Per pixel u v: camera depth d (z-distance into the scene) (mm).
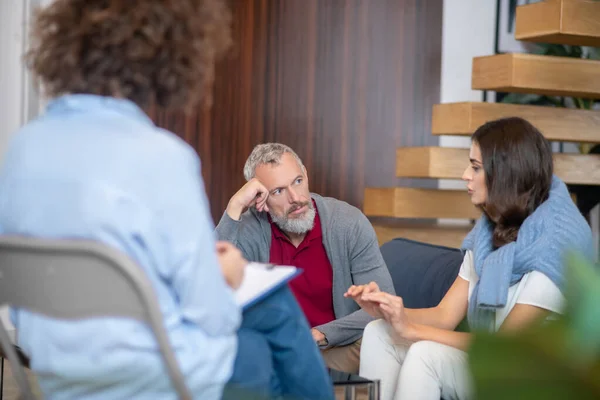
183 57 1131
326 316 2521
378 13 4895
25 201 1049
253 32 4688
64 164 1030
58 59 1104
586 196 4723
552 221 1948
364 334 2082
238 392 1135
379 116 4930
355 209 2576
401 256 2848
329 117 4852
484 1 5031
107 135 1041
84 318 1014
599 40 3850
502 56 3943
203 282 1049
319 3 4805
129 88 1115
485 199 2059
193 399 1095
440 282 2504
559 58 3943
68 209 1014
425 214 4430
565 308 225
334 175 4875
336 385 1713
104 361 1021
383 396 2020
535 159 2002
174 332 1061
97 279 991
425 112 4980
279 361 1345
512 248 1964
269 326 1337
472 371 218
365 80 4898
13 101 4215
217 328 1096
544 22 3764
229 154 4680
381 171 4949
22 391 1227
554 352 215
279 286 1341
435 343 1887
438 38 4961
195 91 1162
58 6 1116
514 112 4086
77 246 969
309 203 2490
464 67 5016
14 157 1083
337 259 2488
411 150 4426
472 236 2195
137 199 1009
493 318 2006
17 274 1043
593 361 215
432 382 1854
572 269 227
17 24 4160
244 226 2523
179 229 1025
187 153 1070
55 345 1043
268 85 4738
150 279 1033
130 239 1011
